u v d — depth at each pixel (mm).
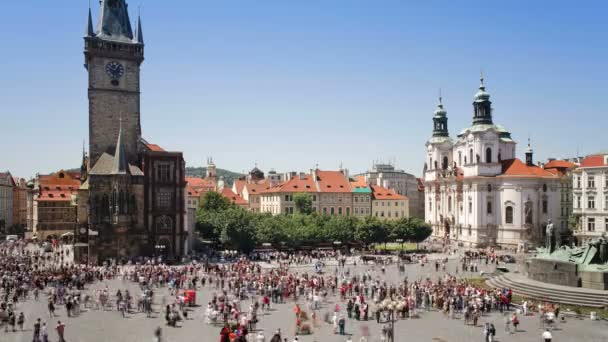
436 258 128625
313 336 52438
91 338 51250
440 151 197250
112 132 125375
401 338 51688
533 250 148500
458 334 53312
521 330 54719
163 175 120562
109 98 125375
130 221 116125
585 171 127812
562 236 158625
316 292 70812
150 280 84125
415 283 74875
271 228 131250
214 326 56188
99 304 67812
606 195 124125
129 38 128375
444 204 186625
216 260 115562
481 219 162000
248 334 52594
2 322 56062
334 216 158000
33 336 50750
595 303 63281
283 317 61156
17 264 94125
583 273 69125
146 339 50844
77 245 113562
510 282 76062
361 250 141750
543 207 159125
